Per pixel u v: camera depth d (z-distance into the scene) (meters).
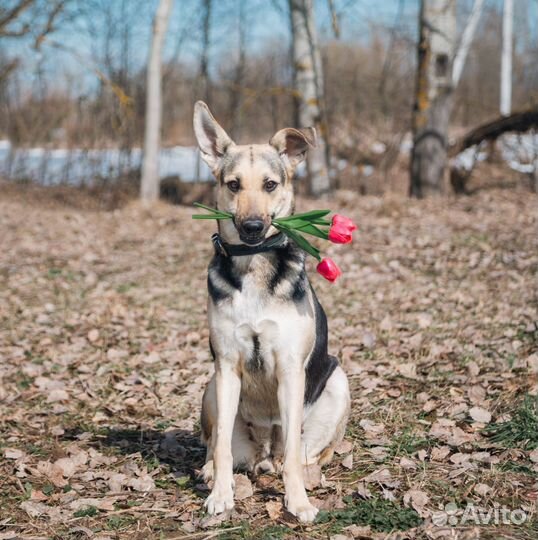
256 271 4.30
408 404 5.75
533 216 13.94
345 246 12.14
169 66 23.38
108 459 5.07
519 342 6.90
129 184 19.78
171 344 7.87
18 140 21.27
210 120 4.83
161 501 4.35
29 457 5.16
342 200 16.91
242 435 4.85
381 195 18.23
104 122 20.38
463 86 29.31
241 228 4.26
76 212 18.08
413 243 12.16
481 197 17.28
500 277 9.76
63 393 6.50
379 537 3.73
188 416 6.00
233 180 4.48
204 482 4.61
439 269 10.45
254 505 4.29
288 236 4.43
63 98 21.73
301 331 4.30
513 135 21.58
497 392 5.75
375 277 10.16
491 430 4.99
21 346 8.05
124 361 7.46
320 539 3.79
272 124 23.80
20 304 9.72
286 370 4.31
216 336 4.36
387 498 4.14
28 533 4.01
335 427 4.76
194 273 11.26
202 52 22.05
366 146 20.50
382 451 4.91
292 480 4.13
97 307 9.46
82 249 13.27
